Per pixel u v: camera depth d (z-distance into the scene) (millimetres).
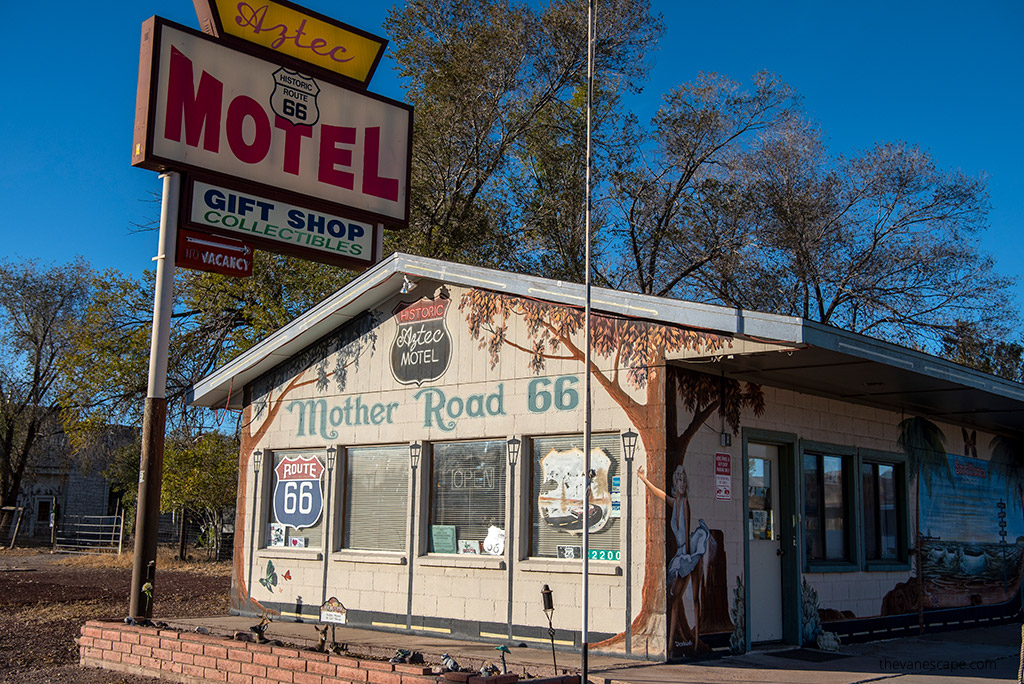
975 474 16438
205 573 23438
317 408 14602
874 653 11594
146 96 12805
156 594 17906
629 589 10453
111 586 19359
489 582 11875
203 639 9766
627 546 10547
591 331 11297
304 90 14711
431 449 13062
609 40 28812
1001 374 30578
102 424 25781
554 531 11461
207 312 25781
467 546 12359
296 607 14219
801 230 28875
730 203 29562
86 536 40906
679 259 30641
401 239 27703
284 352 14883
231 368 15211
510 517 11781
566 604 11062
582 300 11070
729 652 10688
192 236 13211
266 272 25438
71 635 12703
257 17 14258
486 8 29391
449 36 29266
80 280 42094
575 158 29203
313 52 14977
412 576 12797
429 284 13328
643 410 10617
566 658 10281
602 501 10945
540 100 29109
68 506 45156
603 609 10648
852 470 13188
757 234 29375
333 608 9711
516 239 29188
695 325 9820
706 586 10562
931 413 15000
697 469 10680
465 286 12789
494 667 8203
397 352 13617
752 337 9648
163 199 12898
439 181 28797
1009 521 17328
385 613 13039
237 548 15289
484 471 12328
